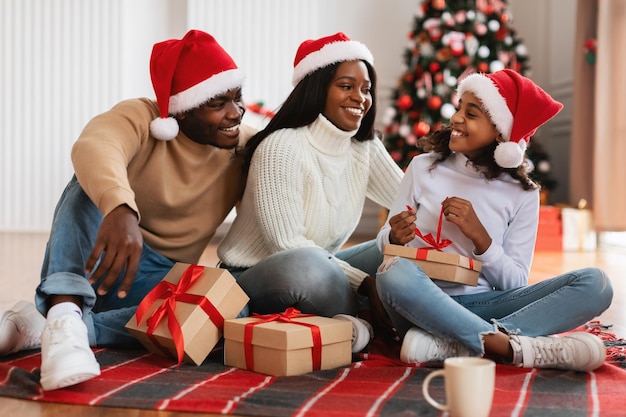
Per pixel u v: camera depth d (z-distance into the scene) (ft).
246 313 5.52
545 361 4.84
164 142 5.92
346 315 5.49
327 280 5.52
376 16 18.74
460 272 5.17
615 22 15.25
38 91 17.90
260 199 5.94
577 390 4.38
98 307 5.90
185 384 4.43
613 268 12.32
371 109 6.53
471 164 5.76
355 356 5.43
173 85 5.86
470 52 16.67
